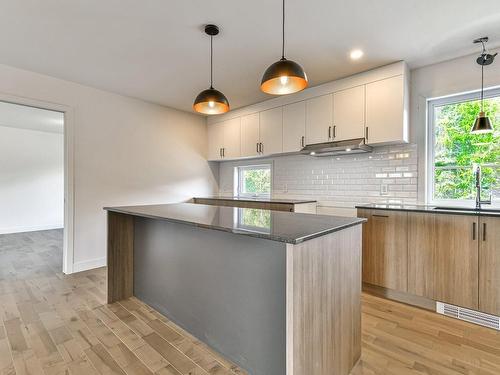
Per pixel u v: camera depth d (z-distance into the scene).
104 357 1.75
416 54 2.65
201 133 4.98
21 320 2.20
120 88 3.61
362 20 2.12
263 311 1.59
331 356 1.45
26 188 6.30
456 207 2.70
